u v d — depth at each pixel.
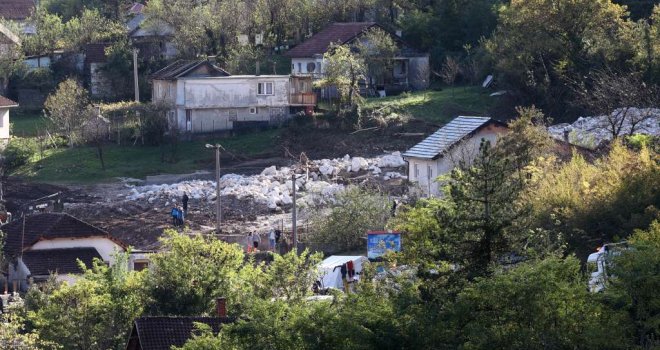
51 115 119.06
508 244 38.78
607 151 76.19
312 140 110.94
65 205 93.62
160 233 84.50
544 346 34.56
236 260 55.41
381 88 124.06
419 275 38.44
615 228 55.25
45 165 109.19
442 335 35.47
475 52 126.69
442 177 46.03
